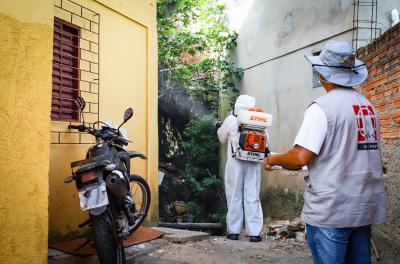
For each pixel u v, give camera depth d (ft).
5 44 8.72
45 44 9.53
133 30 18.58
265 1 30.17
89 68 15.93
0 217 8.61
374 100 15.23
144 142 19.17
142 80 19.13
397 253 12.41
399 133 12.80
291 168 7.82
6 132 8.73
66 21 14.89
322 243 7.38
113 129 13.34
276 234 20.13
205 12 36.17
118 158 12.46
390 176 13.41
